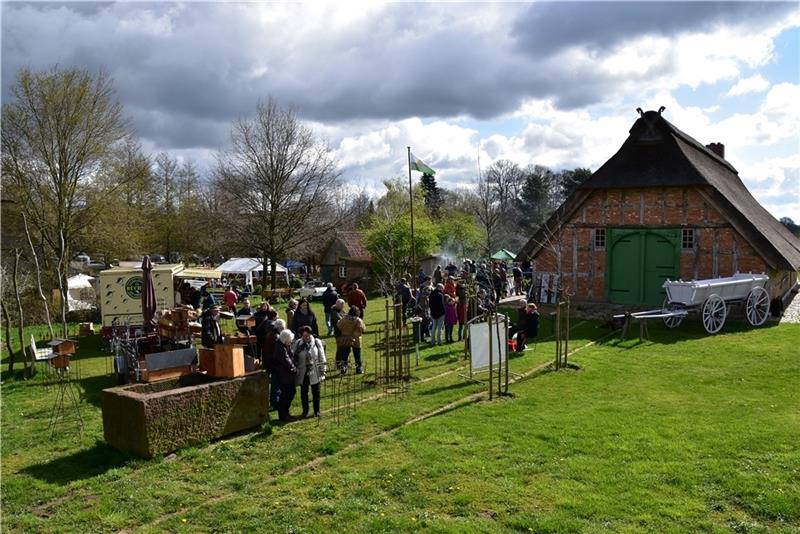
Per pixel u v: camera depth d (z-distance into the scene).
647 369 13.12
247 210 35.31
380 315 23.83
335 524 6.32
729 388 11.37
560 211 23.45
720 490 6.80
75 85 29.34
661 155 21.92
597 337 17.06
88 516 6.68
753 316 18.12
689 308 17.38
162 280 20.25
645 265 22.23
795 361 13.36
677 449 8.03
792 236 28.56
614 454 7.96
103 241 32.69
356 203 54.88
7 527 6.47
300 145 35.66
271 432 9.44
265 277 36.66
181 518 6.62
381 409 10.43
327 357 15.25
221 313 21.72
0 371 15.37
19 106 28.72
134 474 7.91
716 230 20.88
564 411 10.08
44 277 29.05
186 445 8.77
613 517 6.25
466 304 17.00
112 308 19.41
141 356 14.03
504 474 7.45
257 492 7.23
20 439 9.46
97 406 11.52
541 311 22.05
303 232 36.12
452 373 13.27
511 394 11.25
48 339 21.19
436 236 38.47
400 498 6.92
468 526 6.14
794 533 5.86
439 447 8.47
